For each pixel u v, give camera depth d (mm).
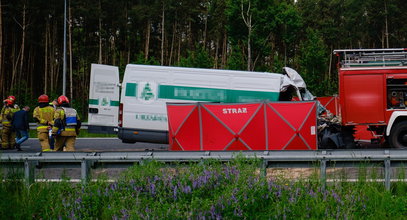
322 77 54125
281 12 44812
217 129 11719
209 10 65125
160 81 14734
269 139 11586
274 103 11594
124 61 64250
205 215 6098
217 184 6895
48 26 54938
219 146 11703
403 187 7496
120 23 61312
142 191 6949
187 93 14594
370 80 13516
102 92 15711
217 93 14469
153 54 69875
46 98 13312
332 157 7711
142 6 60281
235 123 11656
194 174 7160
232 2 44625
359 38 66188
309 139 11508
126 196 6688
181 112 11930
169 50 70000
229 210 6250
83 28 62188
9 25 53906
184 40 69312
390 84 13406
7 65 56719
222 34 67000
